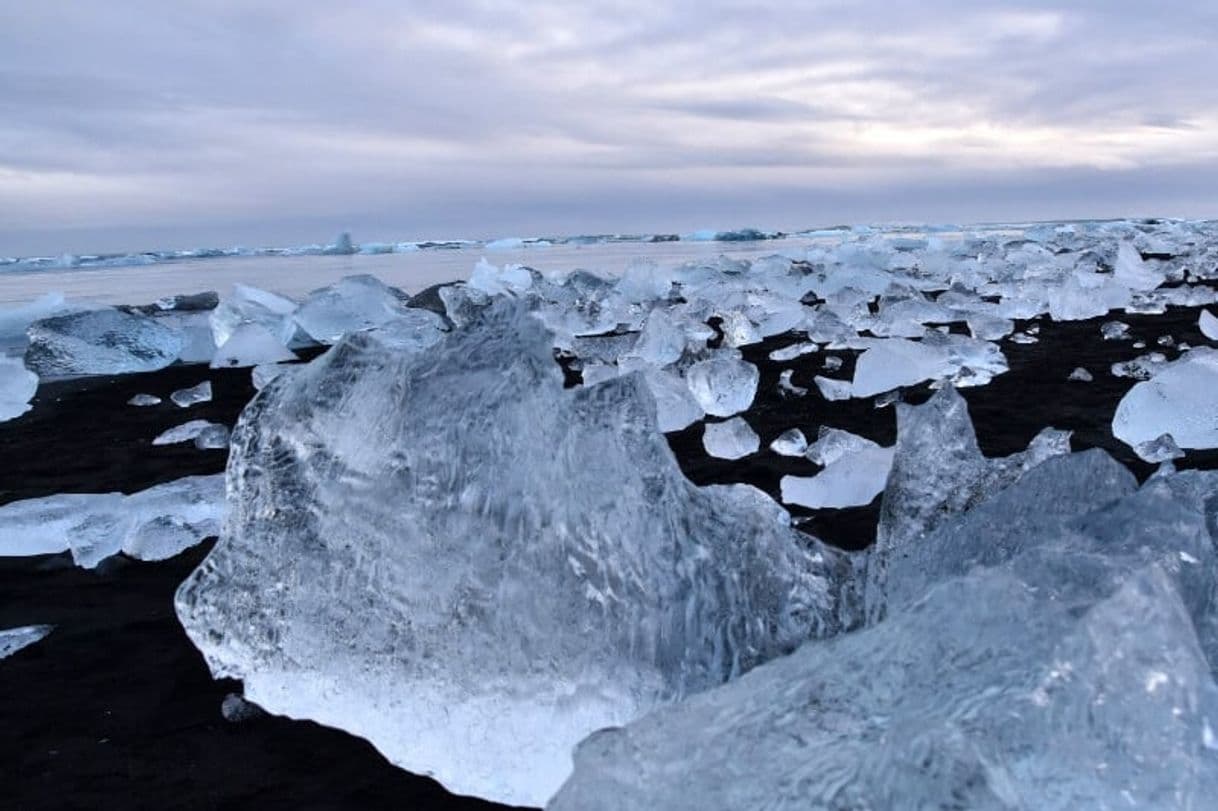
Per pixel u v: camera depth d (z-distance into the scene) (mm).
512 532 1663
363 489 1774
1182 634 1043
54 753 1688
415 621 1685
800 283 9602
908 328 6367
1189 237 15609
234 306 7172
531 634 1613
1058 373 4727
